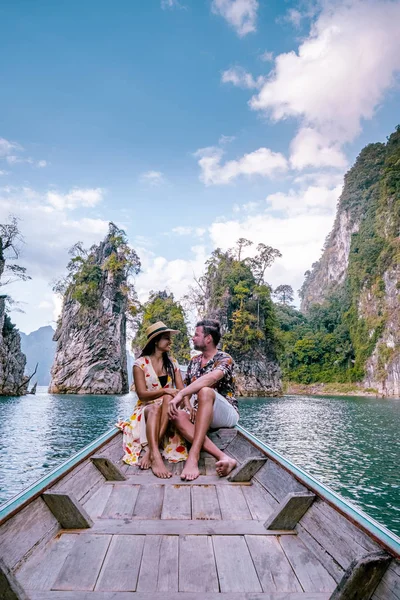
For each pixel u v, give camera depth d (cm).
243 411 3781
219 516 262
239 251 7150
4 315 4897
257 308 6538
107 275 6247
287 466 300
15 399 4550
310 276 15988
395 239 8700
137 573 192
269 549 218
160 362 427
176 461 381
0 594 161
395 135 11069
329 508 226
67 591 177
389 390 7700
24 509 217
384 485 1213
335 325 10094
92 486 311
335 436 2206
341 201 12950
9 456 1520
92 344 5978
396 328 7906
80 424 2497
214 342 450
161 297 7969
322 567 201
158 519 254
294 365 9581
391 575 161
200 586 183
